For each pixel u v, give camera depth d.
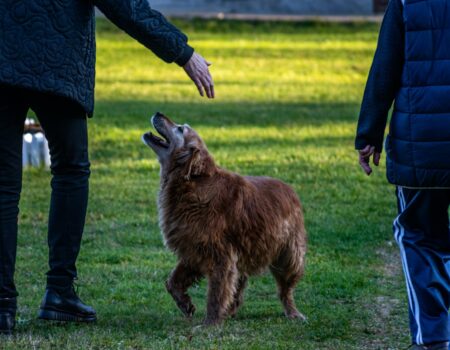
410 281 6.64
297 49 41.72
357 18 51.28
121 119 24.00
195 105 27.34
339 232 12.91
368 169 7.00
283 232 8.93
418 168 6.41
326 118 25.31
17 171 7.36
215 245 8.33
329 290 9.93
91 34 7.34
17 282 10.01
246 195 8.62
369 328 8.14
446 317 6.58
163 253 11.73
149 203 14.84
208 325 8.24
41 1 6.88
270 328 8.13
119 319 8.35
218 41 43.56
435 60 6.33
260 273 8.88
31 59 6.87
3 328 7.43
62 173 7.66
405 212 6.74
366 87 6.76
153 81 32.78
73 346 7.07
